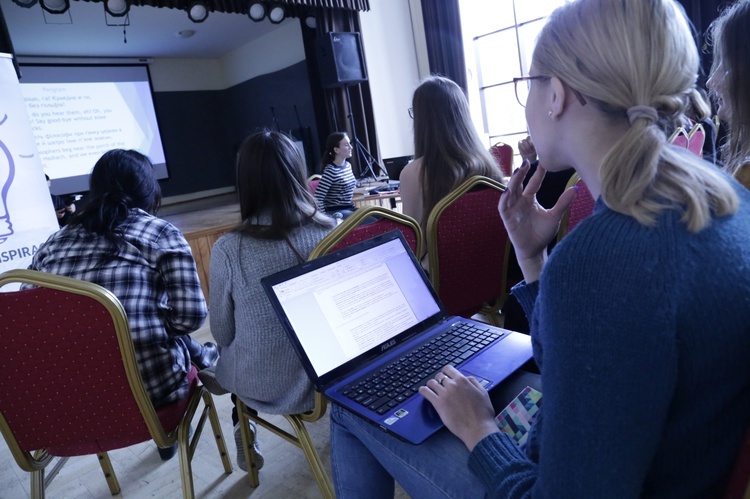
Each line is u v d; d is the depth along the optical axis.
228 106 9.57
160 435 1.28
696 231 0.47
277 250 1.25
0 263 2.74
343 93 6.31
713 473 0.52
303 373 1.29
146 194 1.55
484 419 0.74
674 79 0.52
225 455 1.67
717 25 1.14
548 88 0.60
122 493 1.67
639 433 0.47
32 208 2.84
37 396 1.18
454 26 6.02
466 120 1.71
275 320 1.25
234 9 5.48
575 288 0.49
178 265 1.42
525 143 2.13
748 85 1.04
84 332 1.12
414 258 1.20
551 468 0.52
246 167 1.25
